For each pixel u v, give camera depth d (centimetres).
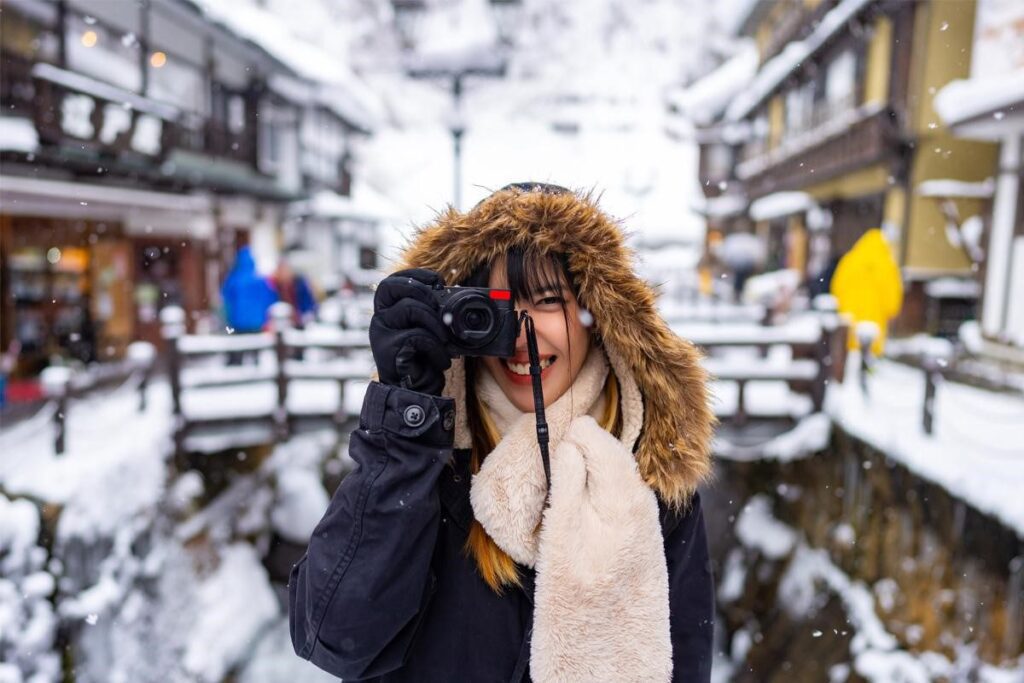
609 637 88
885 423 527
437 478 85
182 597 541
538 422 90
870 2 1074
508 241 98
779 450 559
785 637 523
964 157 1015
